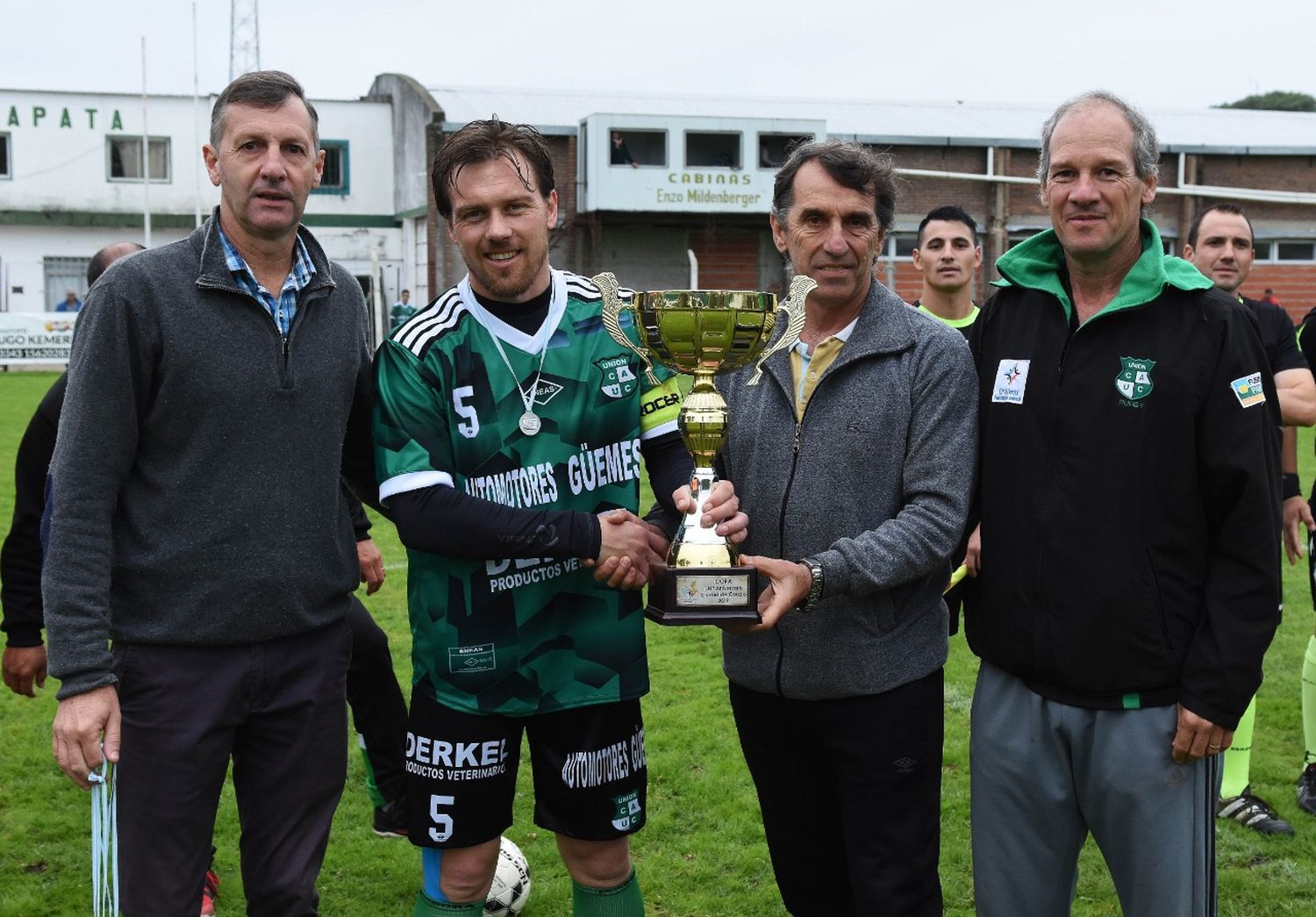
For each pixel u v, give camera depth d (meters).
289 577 2.64
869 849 2.70
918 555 2.54
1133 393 2.47
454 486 2.65
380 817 4.16
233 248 2.62
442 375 2.63
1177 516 2.47
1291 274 33.62
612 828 2.80
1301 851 4.01
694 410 2.61
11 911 3.68
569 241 31.47
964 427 2.64
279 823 2.74
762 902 3.77
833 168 2.58
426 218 30.61
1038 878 2.73
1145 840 2.55
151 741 2.58
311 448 2.67
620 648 2.76
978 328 2.80
